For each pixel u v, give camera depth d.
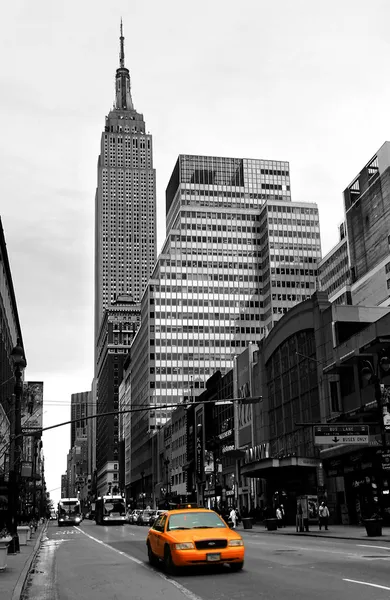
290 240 188.25
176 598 13.78
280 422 70.31
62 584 17.64
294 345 66.81
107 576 18.81
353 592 13.55
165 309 178.88
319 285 186.50
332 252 180.12
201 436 105.62
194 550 17.27
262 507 73.38
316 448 59.34
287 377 68.56
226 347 179.00
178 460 127.81
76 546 34.91
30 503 100.88
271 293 182.38
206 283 183.62
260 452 74.62
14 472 29.59
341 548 26.19
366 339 50.66
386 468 35.25
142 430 179.38
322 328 59.84
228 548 17.53
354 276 162.12
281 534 42.50
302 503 42.97
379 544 28.42
